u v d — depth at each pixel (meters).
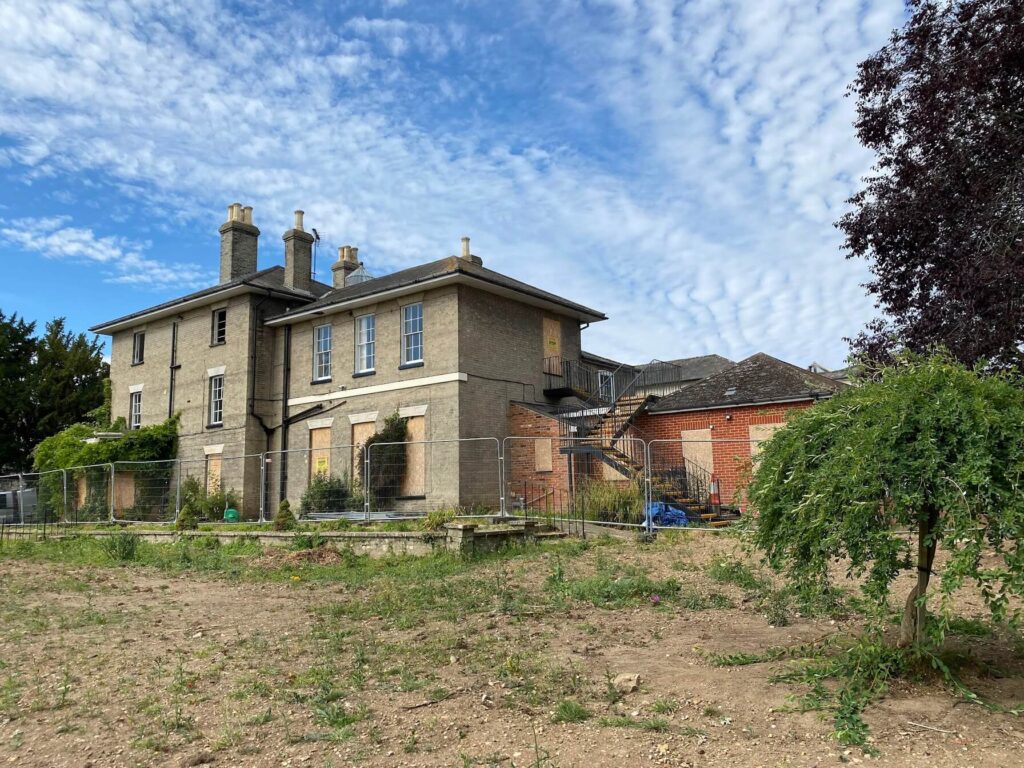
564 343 23.94
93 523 21.06
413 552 13.27
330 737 4.54
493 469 20.27
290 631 7.73
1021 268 11.31
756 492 5.36
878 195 14.77
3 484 24.75
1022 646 5.80
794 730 4.31
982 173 12.61
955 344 12.65
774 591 8.44
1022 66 11.95
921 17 13.58
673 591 8.82
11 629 8.17
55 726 4.95
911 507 4.58
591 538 13.85
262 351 24.41
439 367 20.19
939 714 4.41
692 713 4.70
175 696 5.44
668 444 20.66
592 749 4.20
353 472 19.48
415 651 6.56
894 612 6.76
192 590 10.90
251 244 27.09
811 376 20.28
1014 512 4.09
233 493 22.95
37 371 37.66
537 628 7.38
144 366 28.00
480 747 4.31
